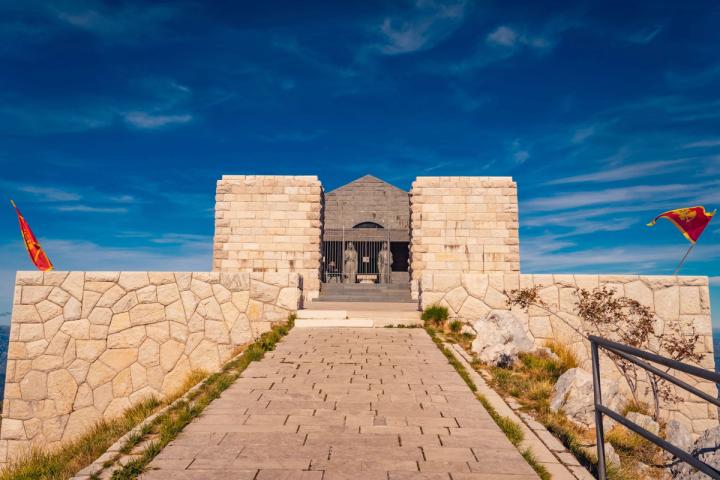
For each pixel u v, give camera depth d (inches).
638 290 465.4
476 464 183.6
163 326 466.0
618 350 179.3
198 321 470.3
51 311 459.8
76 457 237.9
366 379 306.3
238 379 305.3
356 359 357.1
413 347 398.3
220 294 478.6
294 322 477.1
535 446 211.6
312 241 874.1
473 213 884.0
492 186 890.1
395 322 491.5
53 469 225.3
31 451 432.1
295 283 490.6
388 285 857.5
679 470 243.3
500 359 369.1
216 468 177.2
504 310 453.7
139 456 189.9
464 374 322.0
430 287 498.6
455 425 227.9
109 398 450.9
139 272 472.1
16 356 451.8
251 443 201.9
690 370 131.9
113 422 370.0
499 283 488.1
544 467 188.4
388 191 1332.4
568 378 294.2
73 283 465.4
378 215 1320.1
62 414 445.4
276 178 888.3
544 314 469.7
